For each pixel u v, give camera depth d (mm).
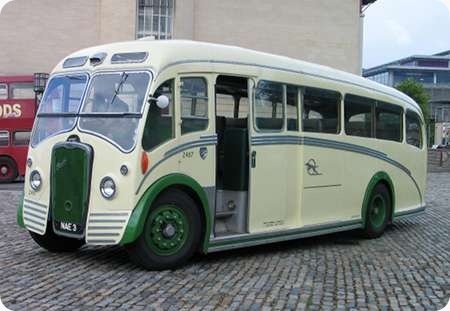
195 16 28734
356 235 11547
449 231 12320
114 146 7605
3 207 14039
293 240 10820
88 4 28203
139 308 6098
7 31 27781
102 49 8438
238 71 8711
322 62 30297
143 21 27984
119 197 7484
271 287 7082
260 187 8992
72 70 8562
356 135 11102
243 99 9188
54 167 8062
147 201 7457
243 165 8867
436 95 98562
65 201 7918
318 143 10078
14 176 23156
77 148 7801
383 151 11859
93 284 7000
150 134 7625
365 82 11531
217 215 8742
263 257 8992
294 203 9641
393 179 12188
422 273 8062
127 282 7117
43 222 8227
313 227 9930
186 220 8000
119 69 8039
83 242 8992
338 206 10586
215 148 8383
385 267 8430
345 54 30531
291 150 9539
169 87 7879
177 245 7902
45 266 7910
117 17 27578
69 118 8211
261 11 29562
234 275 7645
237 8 29266
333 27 30422
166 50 7926
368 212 11281
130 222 7367
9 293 6578
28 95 23203
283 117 9414
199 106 8211
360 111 11258
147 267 7691
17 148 23109
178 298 6488
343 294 6875
